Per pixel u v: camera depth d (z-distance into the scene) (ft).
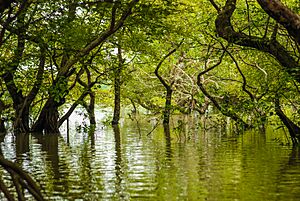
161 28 77.46
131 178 47.47
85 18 85.40
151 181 45.78
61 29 79.61
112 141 85.66
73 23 81.82
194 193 40.60
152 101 155.74
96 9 51.85
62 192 42.01
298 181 44.32
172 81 135.03
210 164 54.90
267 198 38.47
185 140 83.35
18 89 103.19
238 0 83.41
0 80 94.89
